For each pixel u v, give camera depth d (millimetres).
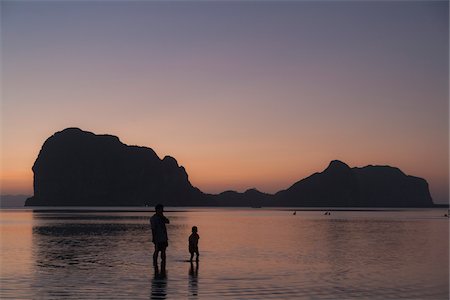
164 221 21953
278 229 57406
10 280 17797
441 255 27062
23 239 39094
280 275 19219
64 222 76875
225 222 81250
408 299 14594
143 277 18609
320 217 116562
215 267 21688
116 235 44344
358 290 16000
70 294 15164
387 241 37750
